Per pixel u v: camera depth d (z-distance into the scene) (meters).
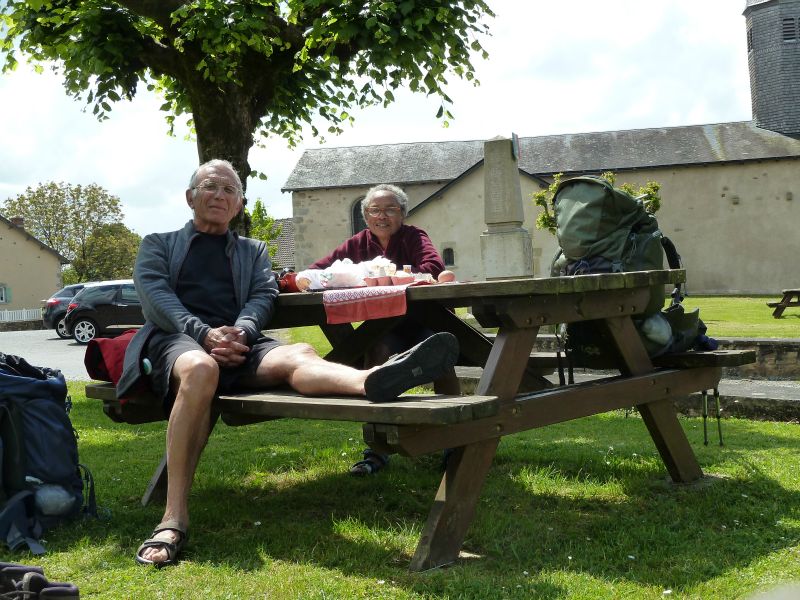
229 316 3.87
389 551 3.12
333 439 5.90
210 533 3.40
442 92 9.79
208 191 3.87
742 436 5.74
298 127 11.34
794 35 42.50
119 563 3.00
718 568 2.85
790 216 39.38
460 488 3.04
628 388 3.76
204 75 9.02
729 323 17.02
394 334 4.54
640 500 3.83
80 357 17.55
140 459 5.29
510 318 3.19
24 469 3.39
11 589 2.52
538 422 3.31
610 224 3.95
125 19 9.37
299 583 2.71
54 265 56.81
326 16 9.06
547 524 3.46
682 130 43.34
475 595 2.60
